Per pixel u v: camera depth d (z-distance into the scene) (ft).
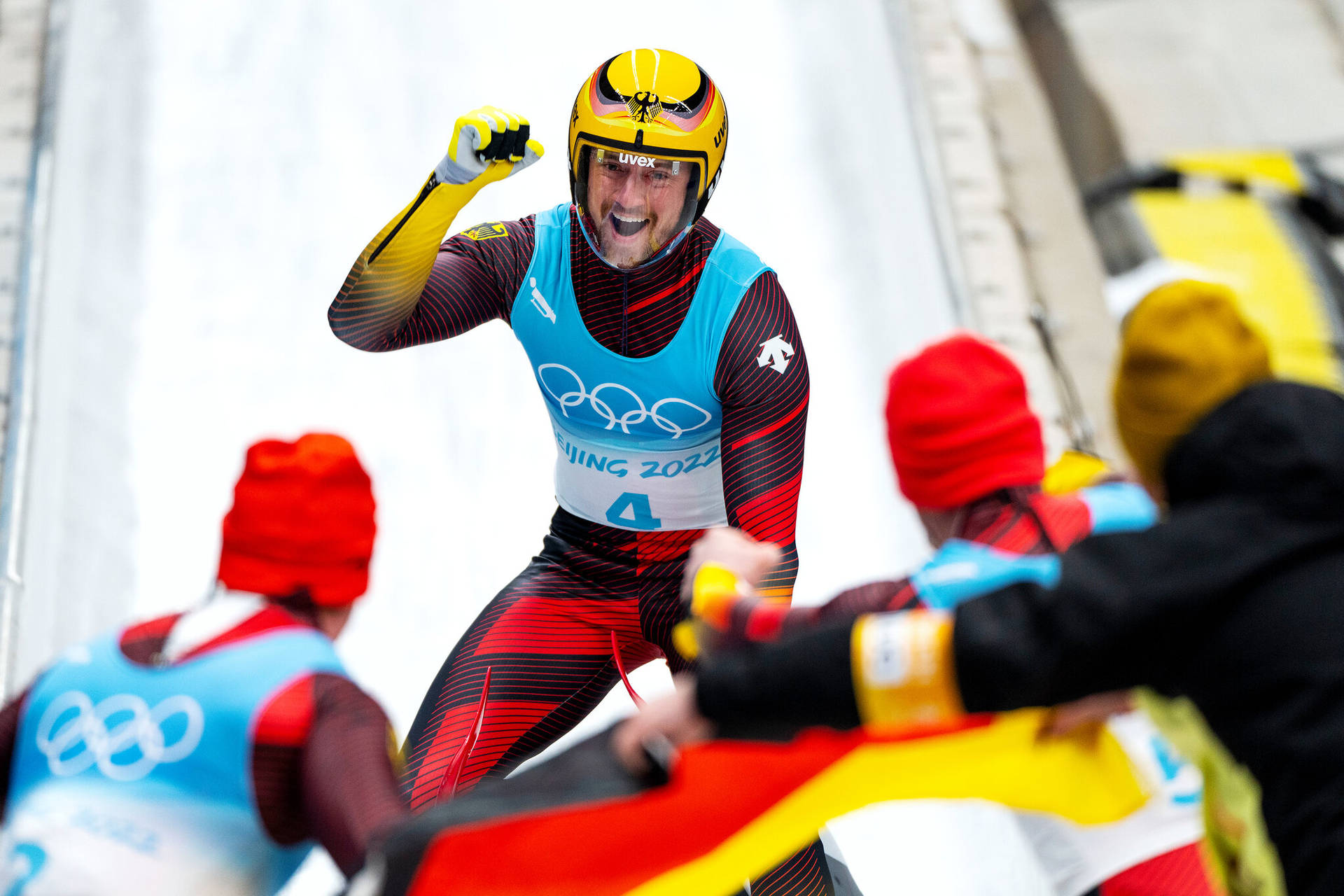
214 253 64.39
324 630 22.62
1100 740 23.86
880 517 55.16
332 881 38.75
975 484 22.67
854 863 40.50
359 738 19.84
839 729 18.39
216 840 20.06
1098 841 25.76
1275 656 17.22
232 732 20.06
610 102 30.73
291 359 59.77
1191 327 19.52
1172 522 18.21
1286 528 17.76
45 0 76.48
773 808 22.54
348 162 69.87
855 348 63.00
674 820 21.79
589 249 33.17
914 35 83.66
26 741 21.22
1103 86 96.37
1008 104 82.43
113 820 19.93
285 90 72.54
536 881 21.26
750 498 31.78
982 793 23.80
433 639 49.34
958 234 69.31
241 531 21.84
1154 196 83.15
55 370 56.54
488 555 52.90
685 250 32.83
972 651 17.44
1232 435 18.53
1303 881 16.93
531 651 34.24
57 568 49.73
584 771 20.93
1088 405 64.85
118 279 62.03
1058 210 75.82
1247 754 17.58
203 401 57.62
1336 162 89.56
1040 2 104.53
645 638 35.47
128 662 21.18
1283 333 71.31
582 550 35.65
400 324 32.32
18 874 20.04
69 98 68.95
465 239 34.01
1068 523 23.03
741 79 76.95
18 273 60.29
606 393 33.60
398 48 75.82
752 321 32.53
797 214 69.72
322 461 22.00
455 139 29.91
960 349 23.18
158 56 72.90
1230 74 97.14
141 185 66.80
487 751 32.71
